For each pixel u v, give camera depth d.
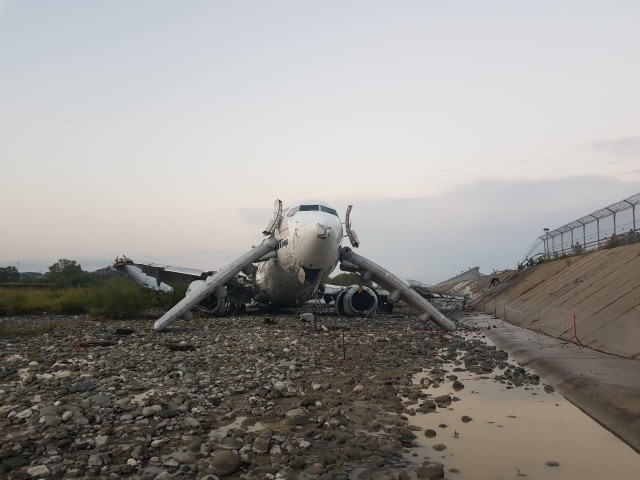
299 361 11.27
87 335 16.16
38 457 5.23
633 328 12.09
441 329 20.47
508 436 6.06
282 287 24.67
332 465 5.04
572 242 34.22
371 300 25.22
